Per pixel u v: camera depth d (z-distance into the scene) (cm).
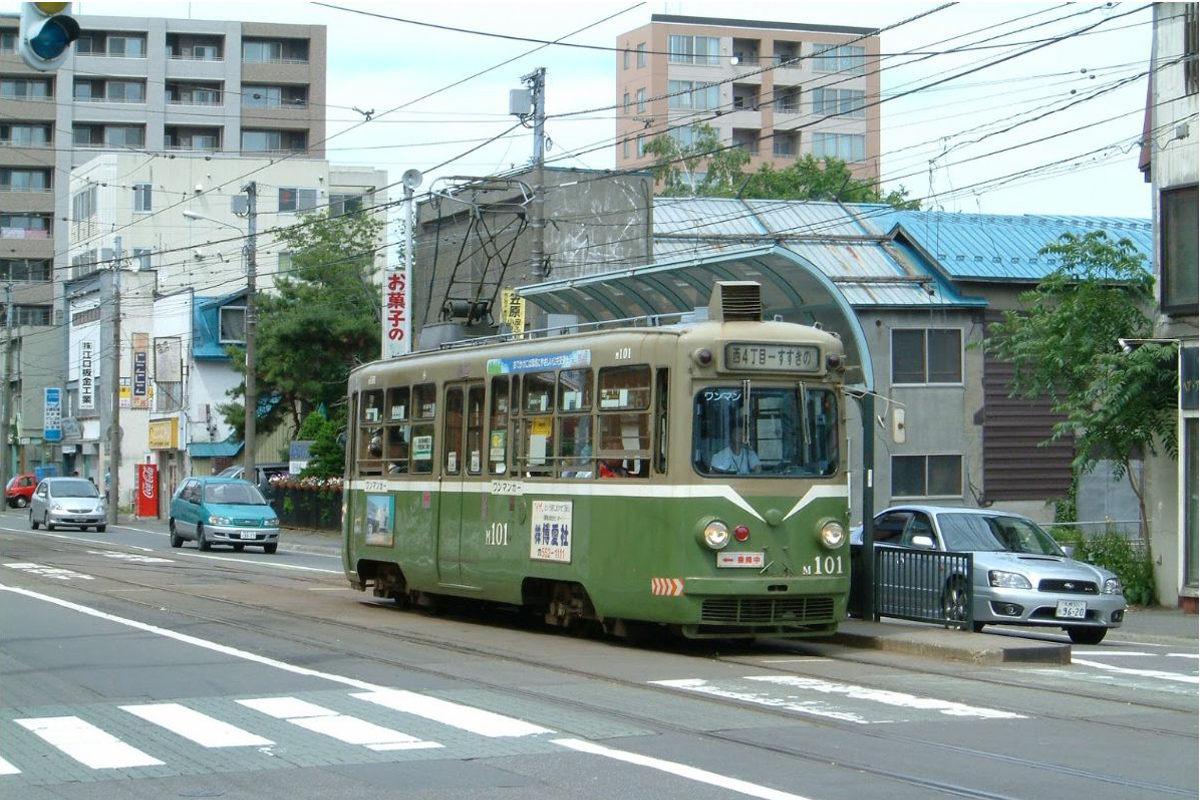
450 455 2058
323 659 1580
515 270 4469
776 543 1638
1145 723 1191
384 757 1016
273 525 4100
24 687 1365
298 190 8706
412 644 1739
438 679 1422
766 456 1652
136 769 979
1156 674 1545
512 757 1015
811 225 4334
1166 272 2588
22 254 10094
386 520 2233
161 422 7225
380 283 6372
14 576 2872
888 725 1160
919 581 1898
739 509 1627
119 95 10075
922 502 3975
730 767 983
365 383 2359
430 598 2175
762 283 2148
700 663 1570
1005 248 4147
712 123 9931
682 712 1216
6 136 10119
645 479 1659
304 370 5866
